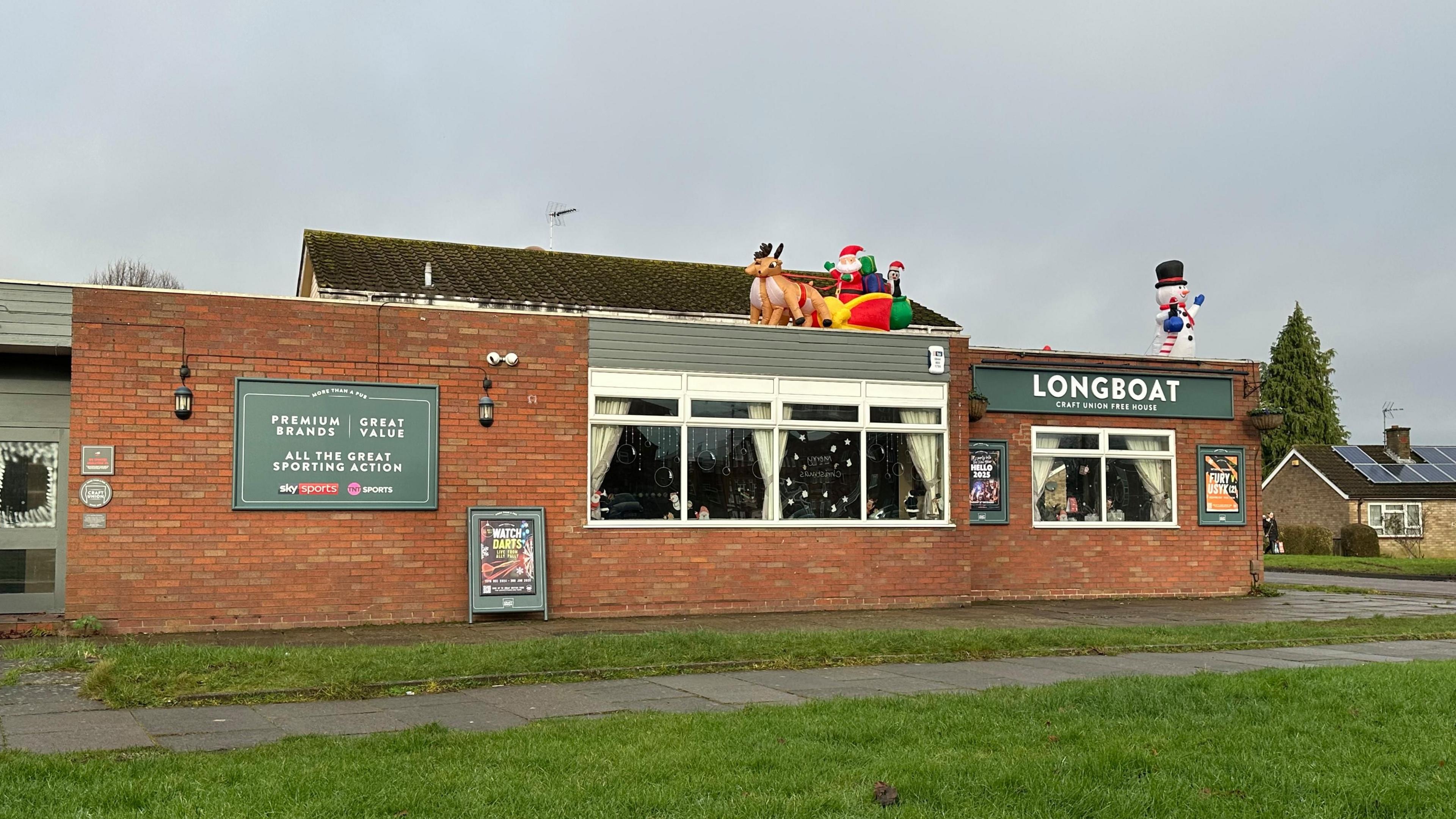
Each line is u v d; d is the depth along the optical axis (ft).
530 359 52.90
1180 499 70.23
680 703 31.58
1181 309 74.90
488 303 66.23
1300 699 31.12
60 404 48.37
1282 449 239.71
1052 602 65.31
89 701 30.53
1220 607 63.36
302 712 29.91
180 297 47.34
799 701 31.81
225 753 24.34
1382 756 24.71
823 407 58.08
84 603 45.62
